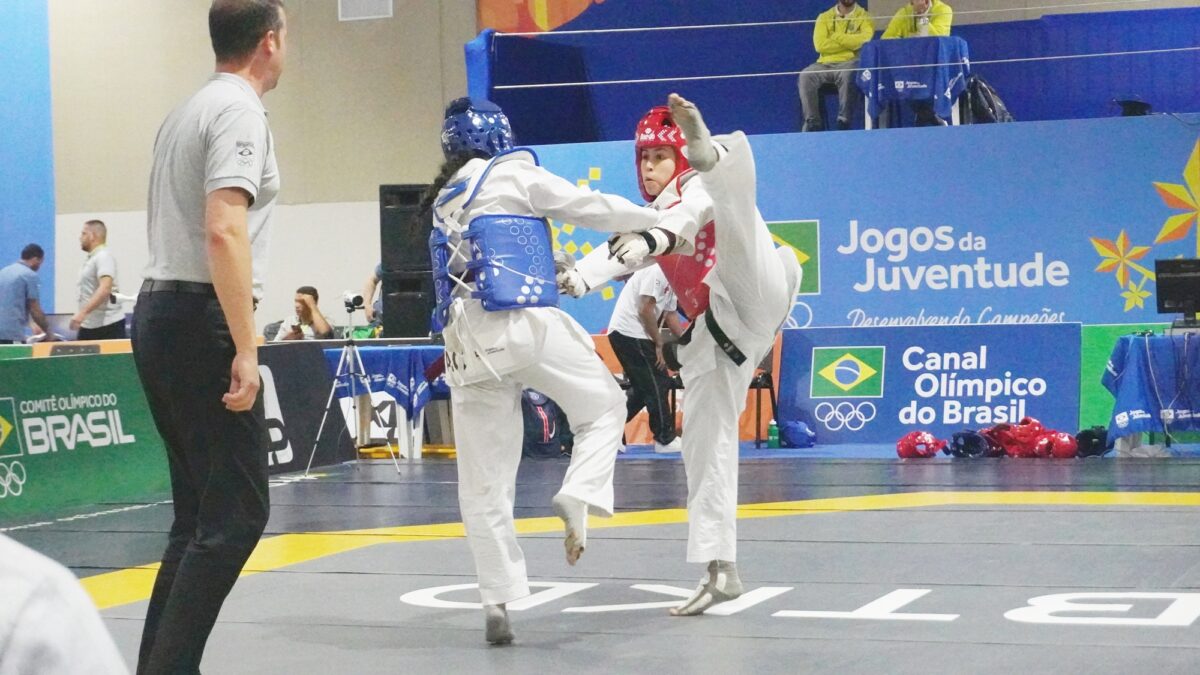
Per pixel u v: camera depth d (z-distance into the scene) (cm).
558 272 453
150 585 570
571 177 1283
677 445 1139
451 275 438
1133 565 538
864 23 1326
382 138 1684
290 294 1712
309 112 1698
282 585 553
